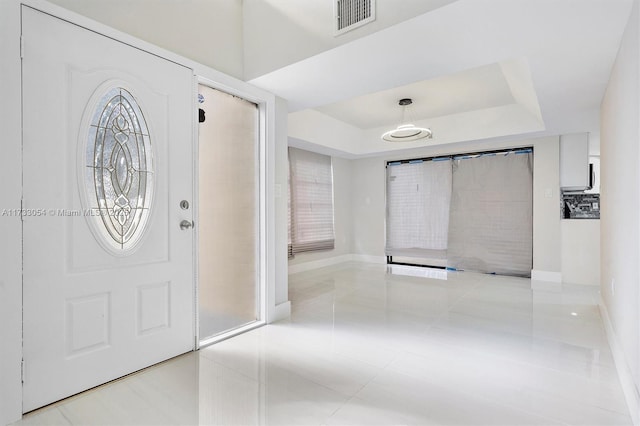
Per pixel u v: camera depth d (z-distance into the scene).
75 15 1.78
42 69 1.67
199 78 2.45
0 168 1.53
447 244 5.72
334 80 2.72
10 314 1.57
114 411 1.67
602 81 2.66
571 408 1.69
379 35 2.02
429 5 1.79
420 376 2.03
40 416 1.62
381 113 5.07
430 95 4.24
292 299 3.81
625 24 1.87
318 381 1.97
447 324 2.96
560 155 4.68
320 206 5.97
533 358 2.27
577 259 4.58
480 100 4.43
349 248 6.78
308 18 2.33
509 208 5.16
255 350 2.41
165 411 1.67
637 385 1.60
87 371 1.84
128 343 2.01
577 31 1.95
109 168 1.93
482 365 2.17
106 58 1.91
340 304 3.60
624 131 1.96
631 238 1.78
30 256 1.63
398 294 4.03
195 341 2.39
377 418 1.62
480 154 5.46
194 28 2.40
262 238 2.98
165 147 2.19
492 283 4.60
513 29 1.93
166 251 2.20
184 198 2.31
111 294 1.93
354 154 6.07
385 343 2.54
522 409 1.69
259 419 1.61
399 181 6.30
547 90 2.88
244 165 3.00
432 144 5.28
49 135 1.69
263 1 2.61
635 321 1.66
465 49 2.19
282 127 3.18
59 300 1.73
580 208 5.70
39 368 1.67
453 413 1.65
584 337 2.65
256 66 2.66
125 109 2.00
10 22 1.56
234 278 2.98
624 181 1.96
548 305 3.54
